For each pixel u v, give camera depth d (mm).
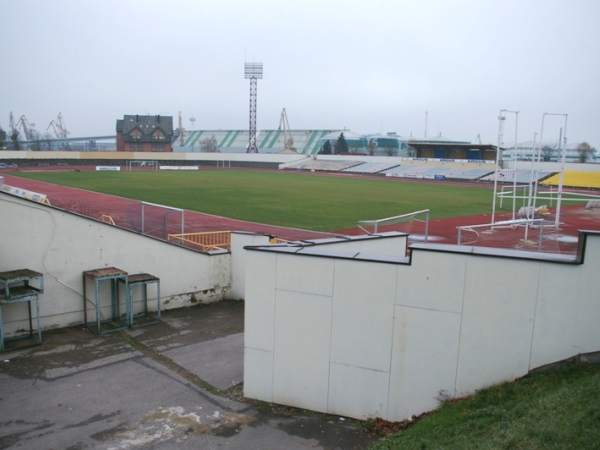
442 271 7672
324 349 8523
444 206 44750
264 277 8812
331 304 8398
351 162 102562
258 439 7574
